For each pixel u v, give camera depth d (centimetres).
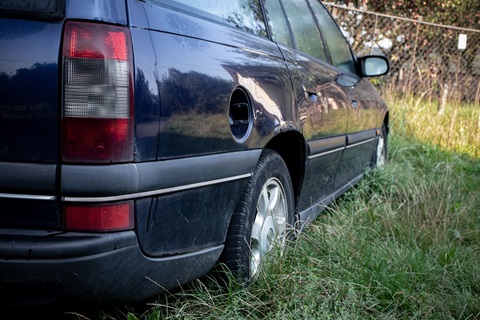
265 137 263
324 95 351
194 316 235
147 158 189
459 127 775
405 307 273
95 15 181
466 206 439
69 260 176
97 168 179
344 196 441
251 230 258
